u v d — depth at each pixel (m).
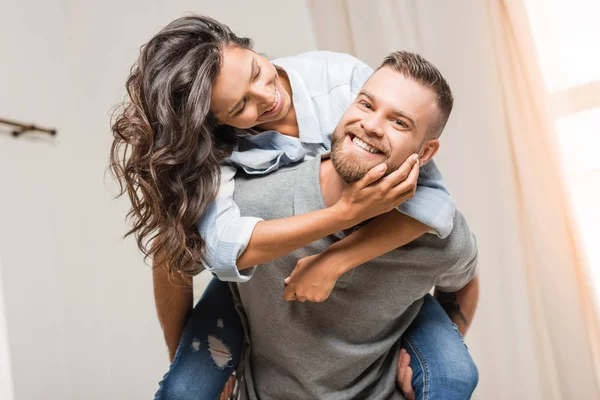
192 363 1.38
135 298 2.68
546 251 2.09
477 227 2.15
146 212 1.21
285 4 2.39
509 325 2.14
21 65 2.62
